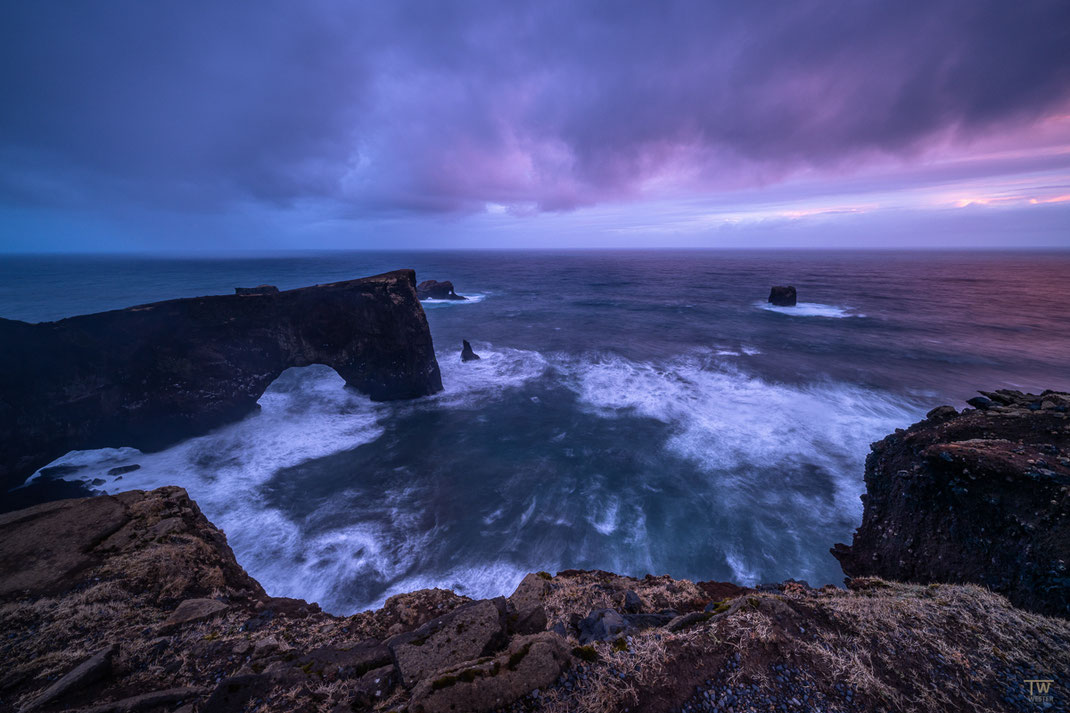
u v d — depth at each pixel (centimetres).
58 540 934
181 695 523
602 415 2931
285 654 627
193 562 908
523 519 1856
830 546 1684
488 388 3472
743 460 2297
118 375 2281
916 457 1263
